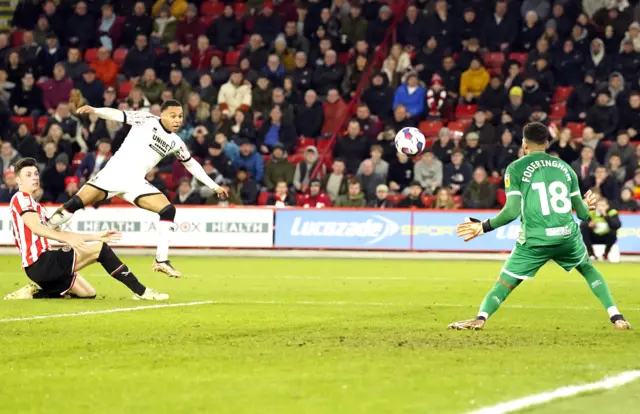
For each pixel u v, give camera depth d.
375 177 73.94
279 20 88.81
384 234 71.50
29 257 36.31
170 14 93.56
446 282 48.72
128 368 21.56
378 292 42.78
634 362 22.67
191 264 61.75
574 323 30.83
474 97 82.75
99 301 36.50
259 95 82.62
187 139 79.56
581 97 79.25
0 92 86.38
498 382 20.06
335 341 25.83
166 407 17.66
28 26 95.75
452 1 87.56
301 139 82.75
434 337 26.69
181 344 25.22
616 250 67.38
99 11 95.19
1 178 77.81
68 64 87.62
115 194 38.34
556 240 27.16
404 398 18.48
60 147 78.25
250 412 17.30
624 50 80.88
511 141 75.25
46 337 26.47
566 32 84.31
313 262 64.88
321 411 17.39
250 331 27.97
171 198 75.19
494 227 26.95
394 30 87.62
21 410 17.44
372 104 82.00
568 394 18.94
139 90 80.31
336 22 87.31
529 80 79.38
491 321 31.17
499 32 85.44
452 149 74.75
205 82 83.56
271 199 73.88
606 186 70.62
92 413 17.20
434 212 71.12
